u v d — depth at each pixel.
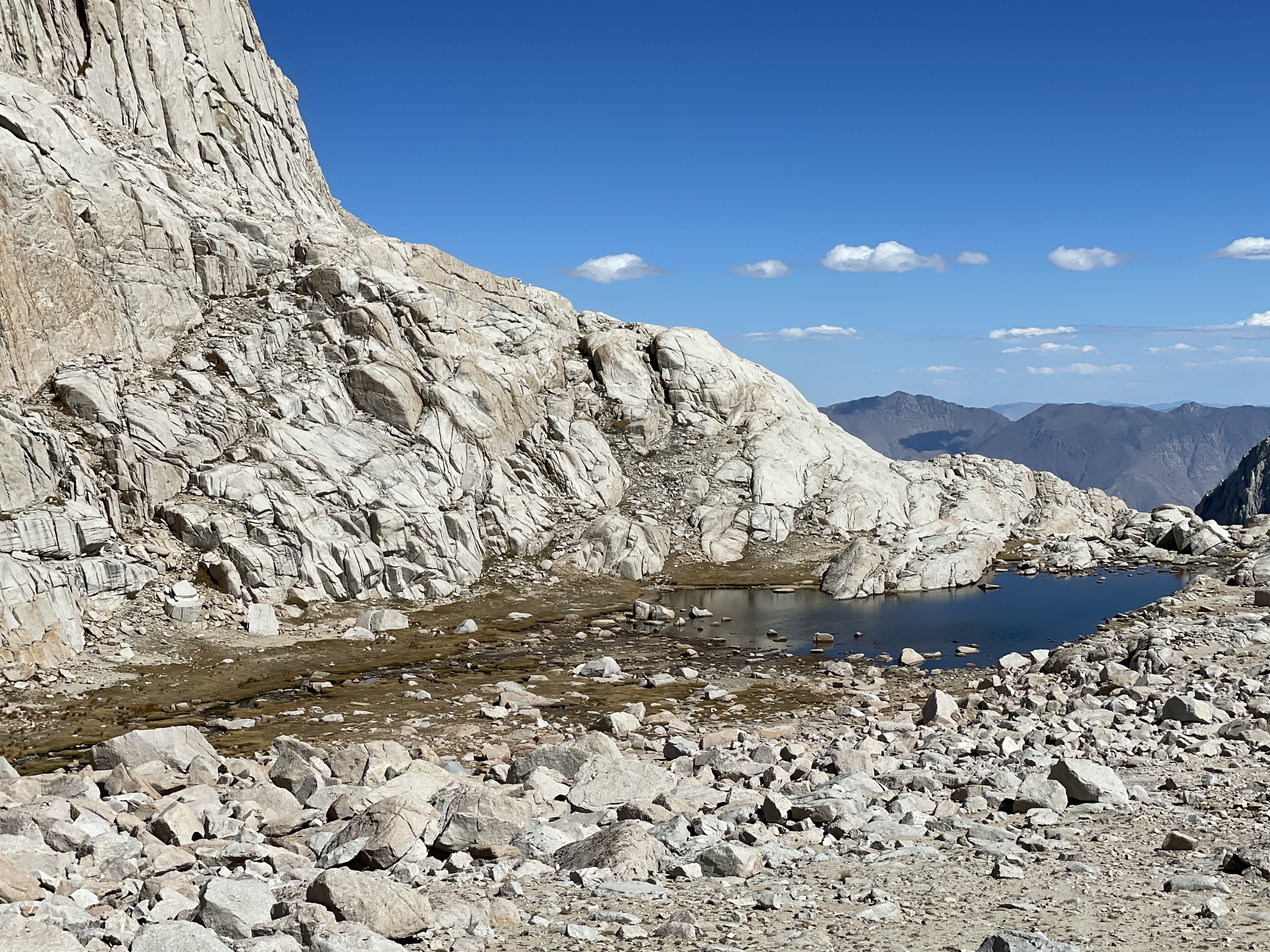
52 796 18.77
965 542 75.38
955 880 12.45
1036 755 21.77
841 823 15.73
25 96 58.88
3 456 45.62
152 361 62.12
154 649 44.06
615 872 12.98
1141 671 35.59
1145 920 10.41
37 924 9.52
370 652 47.59
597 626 55.38
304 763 21.89
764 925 10.52
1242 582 55.22
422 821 14.52
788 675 44.31
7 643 39.34
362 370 68.38
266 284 72.94
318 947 9.13
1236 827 15.09
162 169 70.19
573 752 21.73
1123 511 102.94
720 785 20.91
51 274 55.69
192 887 12.24
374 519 59.94
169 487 54.50
